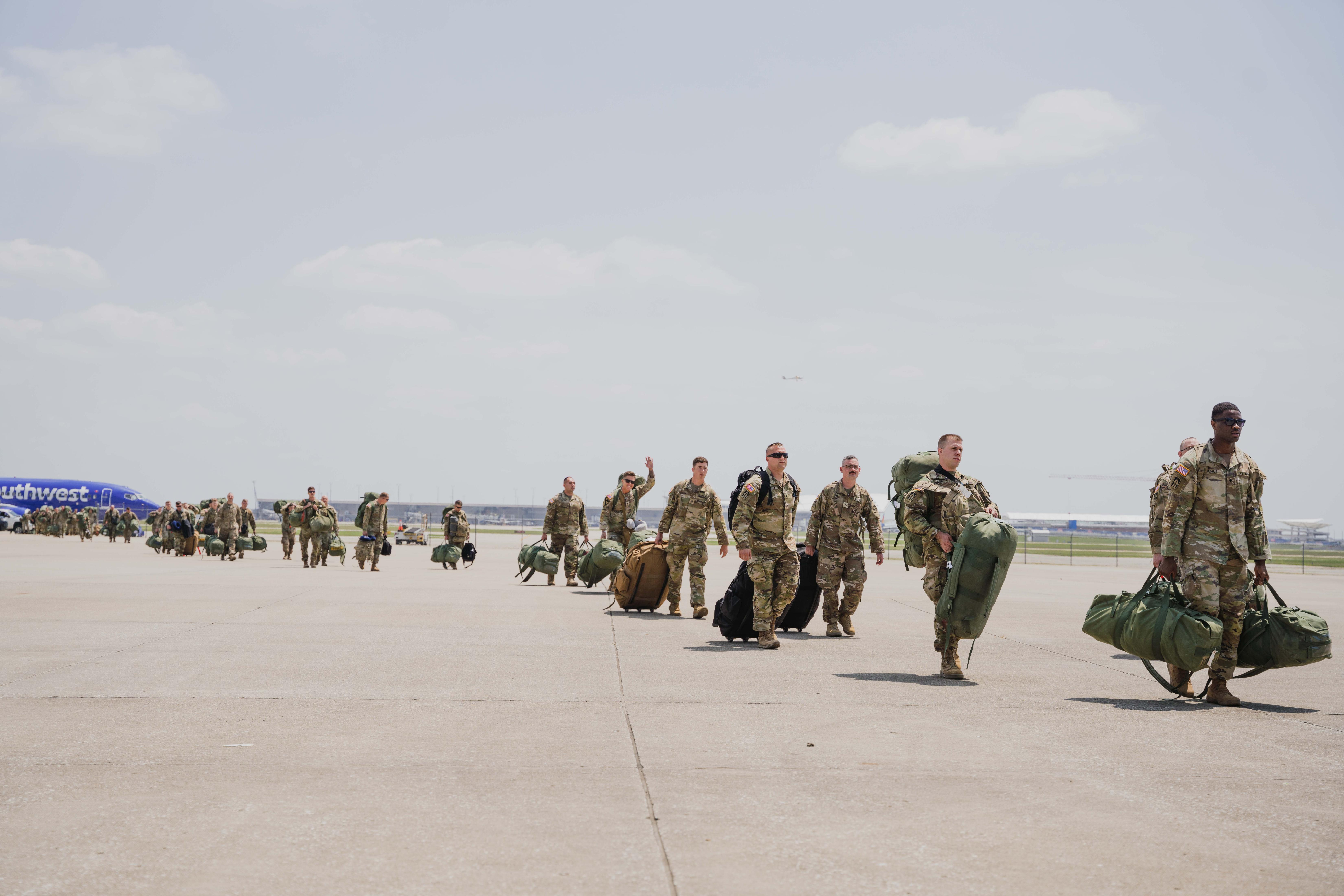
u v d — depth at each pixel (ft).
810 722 20.25
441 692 23.25
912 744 18.28
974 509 27.27
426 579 67.36
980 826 13.26
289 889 10.74
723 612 34.94
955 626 26.18
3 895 10.46
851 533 37.58
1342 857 12.12
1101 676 27.45
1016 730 19.63
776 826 13.16
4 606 42.50
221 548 97.19
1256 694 25.05
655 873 11.32
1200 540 23.38
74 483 281.95
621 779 15.52
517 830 12.87
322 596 50.39
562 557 93.04
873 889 10.91
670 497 43.91
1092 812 13.96
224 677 24.94
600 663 28.53
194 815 13.39
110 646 30.30
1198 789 15.26
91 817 13.26
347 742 17.94
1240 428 23.12
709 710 21.42
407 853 11.94
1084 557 173.99
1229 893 10.90
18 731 18.56
